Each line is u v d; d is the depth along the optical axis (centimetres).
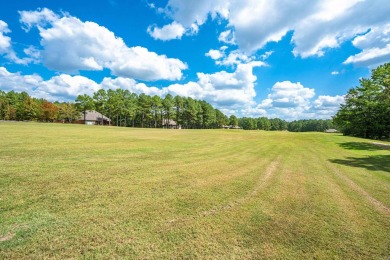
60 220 365
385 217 440
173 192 536
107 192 507
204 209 443
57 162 763
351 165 1045
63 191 495
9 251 279
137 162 865
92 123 7406
